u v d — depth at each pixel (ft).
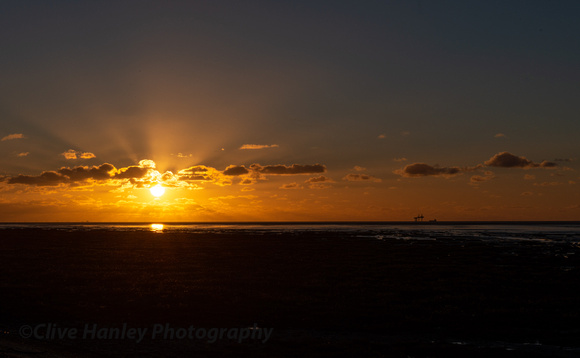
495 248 244.83
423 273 137.08
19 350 57.77
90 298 94.38
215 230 603.26
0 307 84.64
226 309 85.81
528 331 73.15
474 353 61.16
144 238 343.67
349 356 59.31
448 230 631.97
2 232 462.60
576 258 186.09
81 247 239.30
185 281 117.91
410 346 64.13
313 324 76.54
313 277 127.65
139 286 109.81
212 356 59.21
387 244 278.67
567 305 91.25
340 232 521.24
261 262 166.50
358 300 95.61
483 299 96.53
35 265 151.84
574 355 61.93
